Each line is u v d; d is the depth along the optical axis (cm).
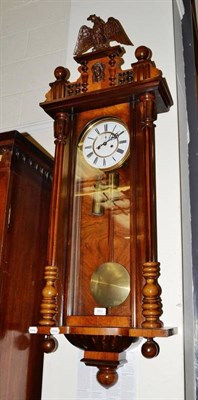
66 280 95
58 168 103
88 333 86
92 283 97
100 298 94
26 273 111
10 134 107
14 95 176
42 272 120
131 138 100
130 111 102
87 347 90
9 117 172
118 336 86
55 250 96
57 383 104
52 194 101
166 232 104
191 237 122
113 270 96
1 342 97
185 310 103
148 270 85
